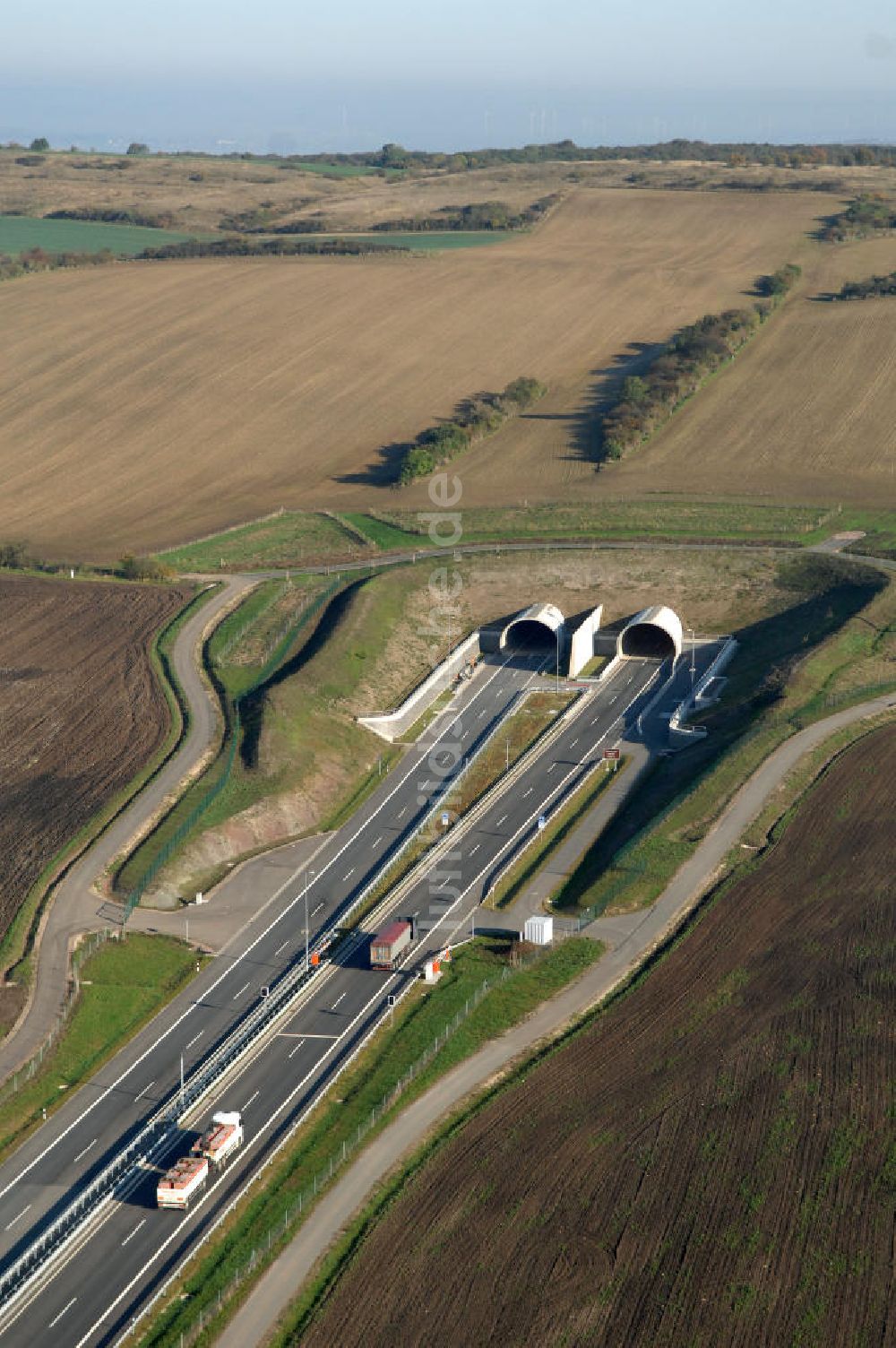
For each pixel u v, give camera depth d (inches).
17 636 4788.4
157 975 2972.4
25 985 2888.8
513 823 3654.0
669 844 3383.4
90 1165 2410.2
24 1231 2252.7
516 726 4239.7
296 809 3663.9
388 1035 2760.8
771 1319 1998.0
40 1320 2063.2
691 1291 2053.4
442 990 2903.5
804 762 3735.2
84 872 3309.5
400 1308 2047.2
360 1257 2151.8
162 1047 2741.1
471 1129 2447.1
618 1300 2043.6
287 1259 2174.0
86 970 2965.1
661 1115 2450.8
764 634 4773.6
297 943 3107.8
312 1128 2490.2
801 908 3093.0
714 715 4188.0
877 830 3400.6
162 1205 2279.8
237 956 3051.2
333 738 4047.7
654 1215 2208.4
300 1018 2832.2
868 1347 1946.4
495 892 3312.0
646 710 4306.1
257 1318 2059.5
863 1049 2603.3
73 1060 2691.9
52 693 4306.1
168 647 4633.4
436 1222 2222.0
